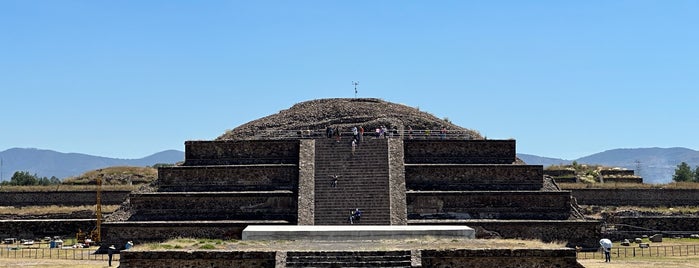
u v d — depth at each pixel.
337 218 67.88
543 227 68.38
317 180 72.88
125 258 44.56
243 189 74.62
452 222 67.44
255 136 88.88
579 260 60.09
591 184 107.25
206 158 79.25
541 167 75.19
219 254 44.53
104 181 119.25
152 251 44.62
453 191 72.44
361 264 43.97
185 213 71.69
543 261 44.84
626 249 68.94
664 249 68.56
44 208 101.25
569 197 71.75
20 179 181.38
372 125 89.38
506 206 71.62
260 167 75.12
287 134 88.25
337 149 77.19
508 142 79.00
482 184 74.94
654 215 90.31
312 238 54.56
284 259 44.09
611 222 85.75
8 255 65.00
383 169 74.19
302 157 76.25
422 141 78.75
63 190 108.25
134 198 71.88
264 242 50.94
